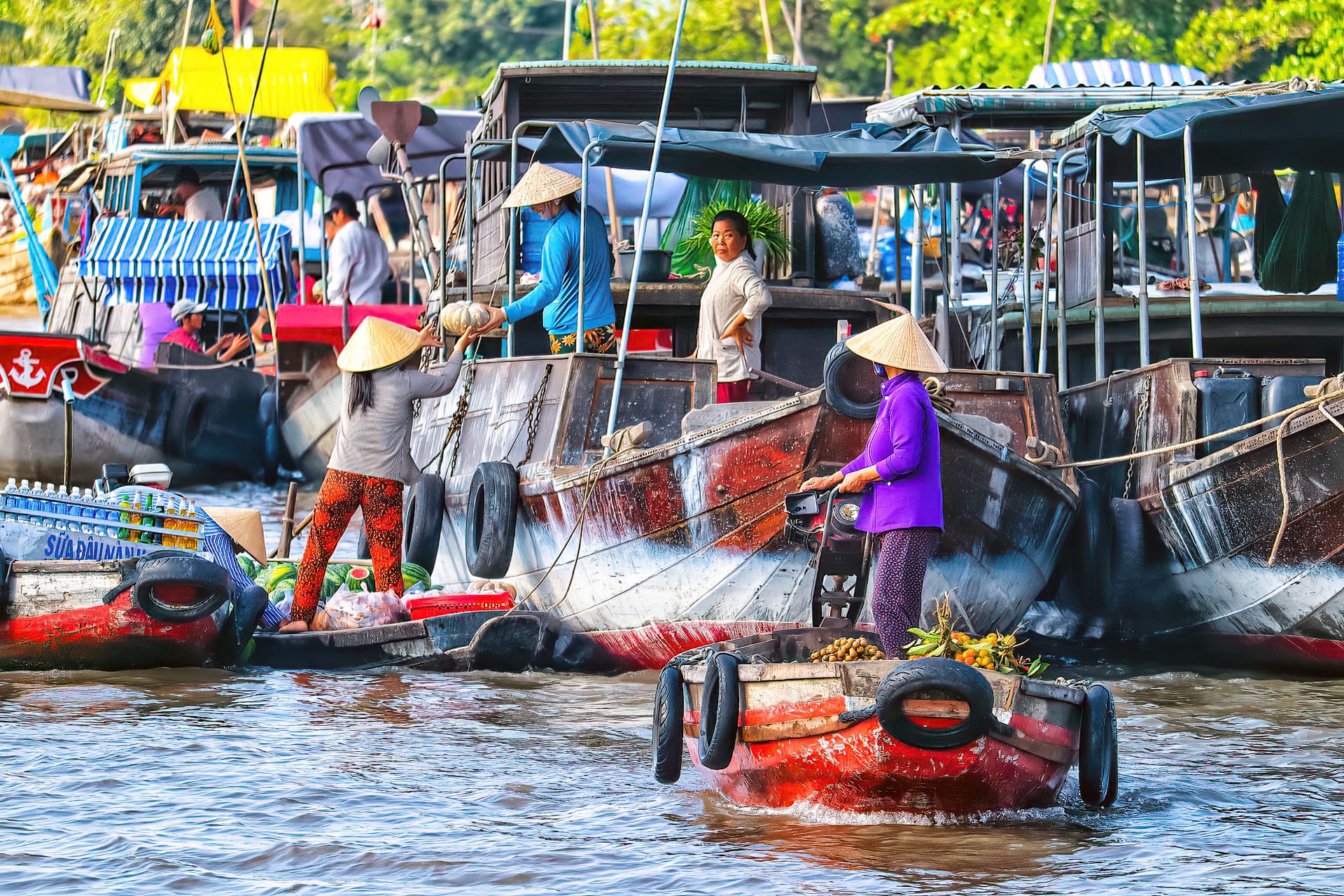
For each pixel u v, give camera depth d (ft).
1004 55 270.05
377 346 86.94
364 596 86.94
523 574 89.81
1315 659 84.79
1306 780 62.59
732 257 89.40
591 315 93.35
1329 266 116.26
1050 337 123.85
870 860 51.70
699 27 325.83
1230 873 50.44
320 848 52.60
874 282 120.37
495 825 55.77
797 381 106.52
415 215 127.03
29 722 70.33
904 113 116.78
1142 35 270.87
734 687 56.85
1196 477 85.46
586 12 124.36
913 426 62.34
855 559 76.18
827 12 338.34
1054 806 57.88
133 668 81.92
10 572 79.05
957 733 53.21
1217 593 86.84
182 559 79.71
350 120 163.12
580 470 84.17
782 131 121.08
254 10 162.20
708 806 58.85
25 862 50.80
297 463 165.58
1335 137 99.14
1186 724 73.36
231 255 167.63
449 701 77.82
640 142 91.81
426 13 384.47
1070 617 97.30
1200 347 94.99
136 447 156.76
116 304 166.81
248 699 76.74
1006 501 81.20
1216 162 108.88
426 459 107.24
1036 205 175.52
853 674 54.70
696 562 81.76
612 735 70.59
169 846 52.70
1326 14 245.65
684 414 88.12
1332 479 80.18
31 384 149.28
